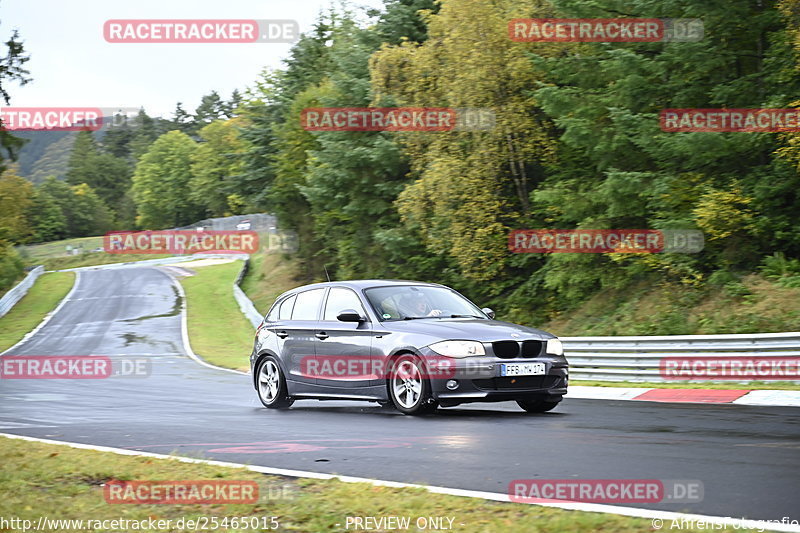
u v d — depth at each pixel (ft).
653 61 163.32
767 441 51.67
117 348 249.34
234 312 356.38
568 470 43.55
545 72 188.14
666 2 157.58
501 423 65.00
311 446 55.67
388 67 232.53
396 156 252.21
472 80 199.82
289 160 359.87
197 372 159.53
